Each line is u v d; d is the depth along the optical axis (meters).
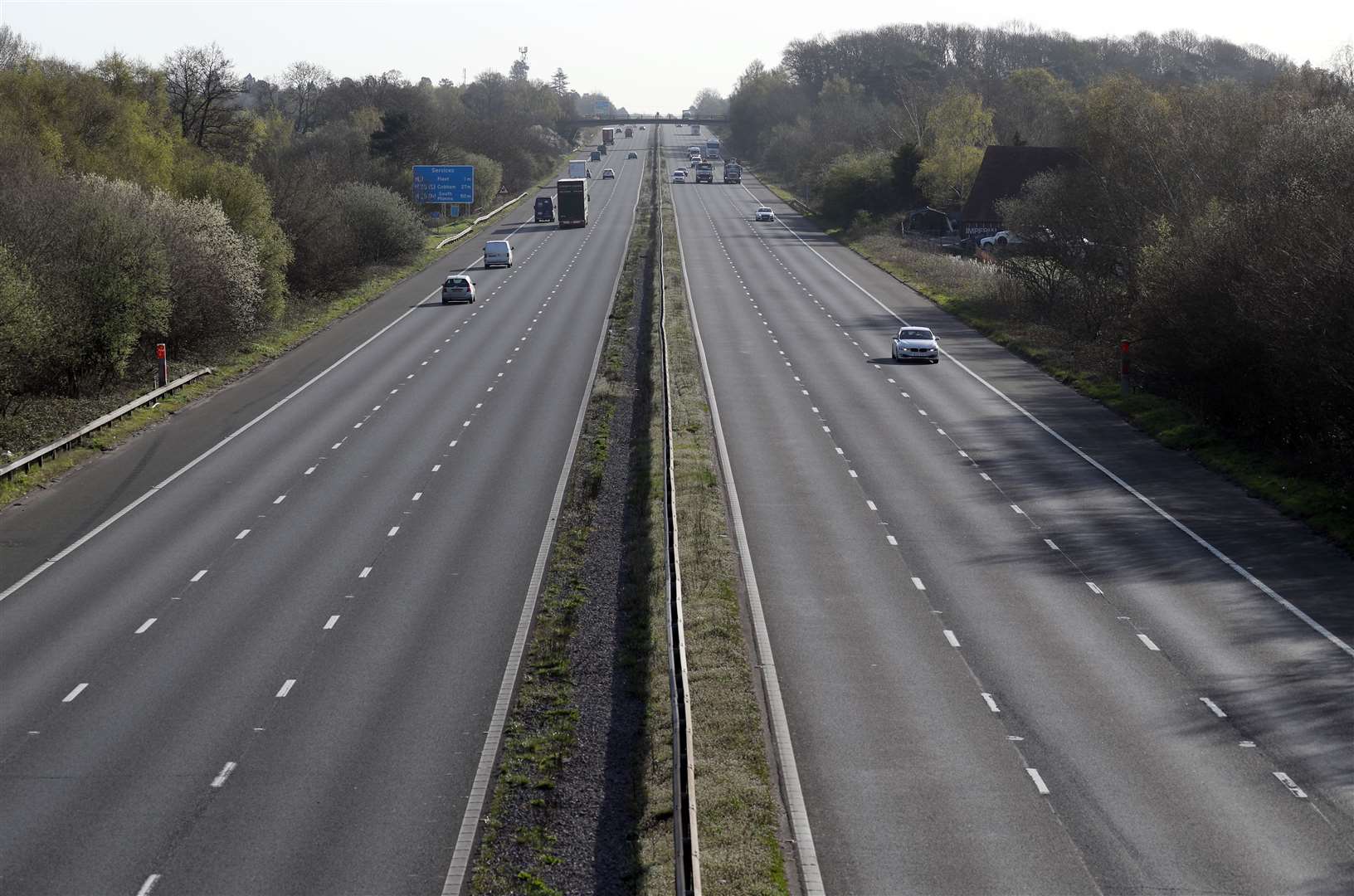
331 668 25.72
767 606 29.58
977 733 22.77
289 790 20.61
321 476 41.31
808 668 25.91
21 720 23.14
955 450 45.59
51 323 47.81
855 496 39.44
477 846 18.98
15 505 38.03
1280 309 40.59
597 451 43.88
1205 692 24.50
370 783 20.89
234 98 131.00
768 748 22.22
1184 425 47.59
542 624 28.05
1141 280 57.72
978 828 19.34
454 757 21.84
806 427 49.22
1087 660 26.20
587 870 18.25
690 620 28.02
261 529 35.44
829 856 18.58
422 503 38.09
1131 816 19.61
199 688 24.69
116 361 53.75
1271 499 38.53
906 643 27.27
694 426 47.84
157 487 40.00
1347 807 19.80
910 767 21.42
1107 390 54.88
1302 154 54.69
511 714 23.59
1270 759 21.55
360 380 58.31
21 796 20.28
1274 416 44.12
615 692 24.50
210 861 18.39
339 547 33.81
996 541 34.81
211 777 21.00
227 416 50.75
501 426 48.66
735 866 17.95
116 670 25.56
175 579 31.22
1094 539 34.94
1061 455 44.84
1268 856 18.34
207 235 63.25
